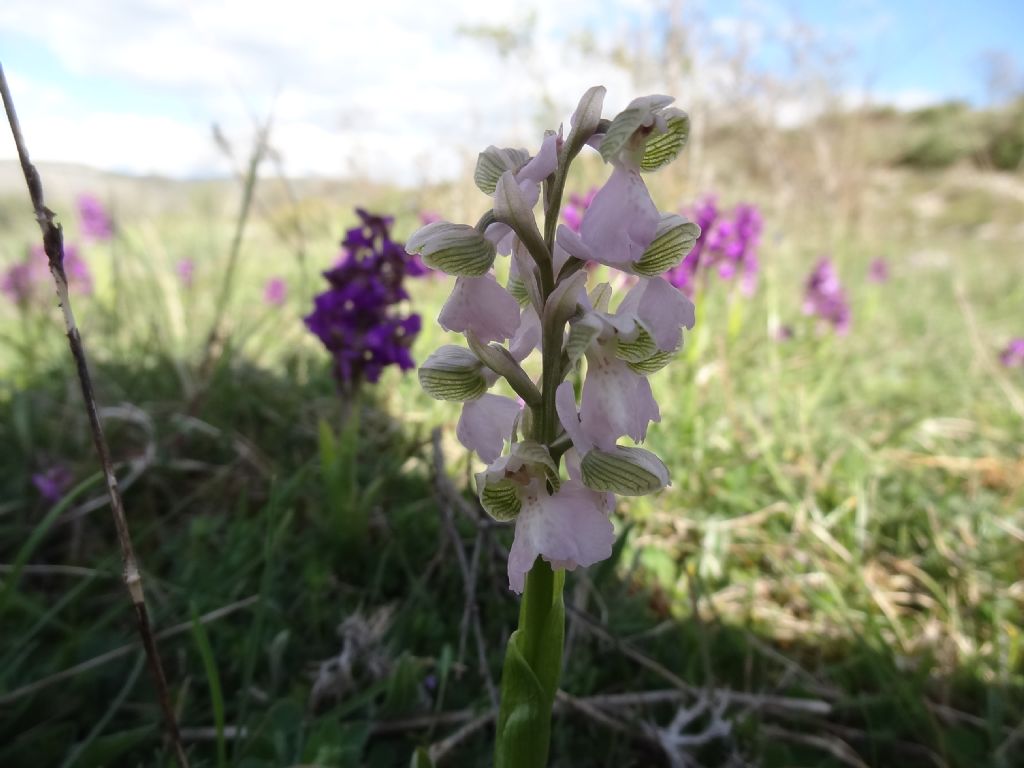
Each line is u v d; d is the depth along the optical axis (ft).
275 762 0.45
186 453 0.89
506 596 0.64
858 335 1.66
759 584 0.72
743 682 0.60
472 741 0.50
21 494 0.78
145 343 1.14
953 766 0.52
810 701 0.54
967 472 0.97
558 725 0.50
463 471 0.83
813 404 1.05
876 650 0.62
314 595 0.60
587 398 0.32
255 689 0.53
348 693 0.53
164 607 0.60
